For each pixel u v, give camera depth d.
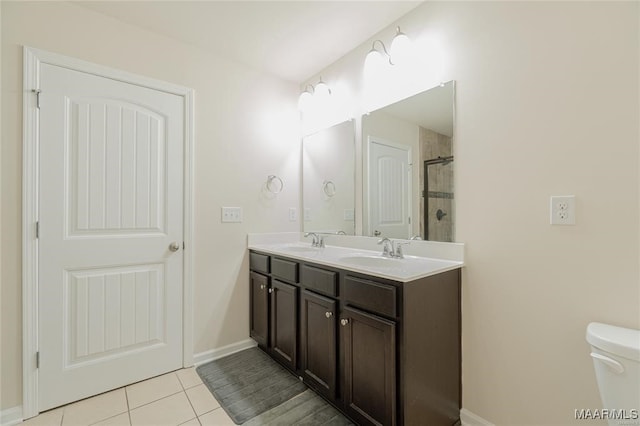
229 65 2.29
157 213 1.96
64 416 1.55
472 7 1.51
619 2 1.08
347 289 1.48
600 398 1.11
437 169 1.66
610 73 1.09
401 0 1.70
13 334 1.52
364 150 2.11
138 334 1.88
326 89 2.34
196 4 1.69
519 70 1.33
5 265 1.50
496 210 1.41
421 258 1.70
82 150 1.71
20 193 1.54
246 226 2.37
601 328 1.06
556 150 1.23
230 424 1.50
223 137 2.25
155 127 1.95
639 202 1.04
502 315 1.39
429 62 1.71
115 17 1.80
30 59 1.56
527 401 1.31
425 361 1.31
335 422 1.50
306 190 2.65
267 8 1.74
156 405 1.65
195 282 2.11
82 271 1.71
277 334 2.04
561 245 1.21
